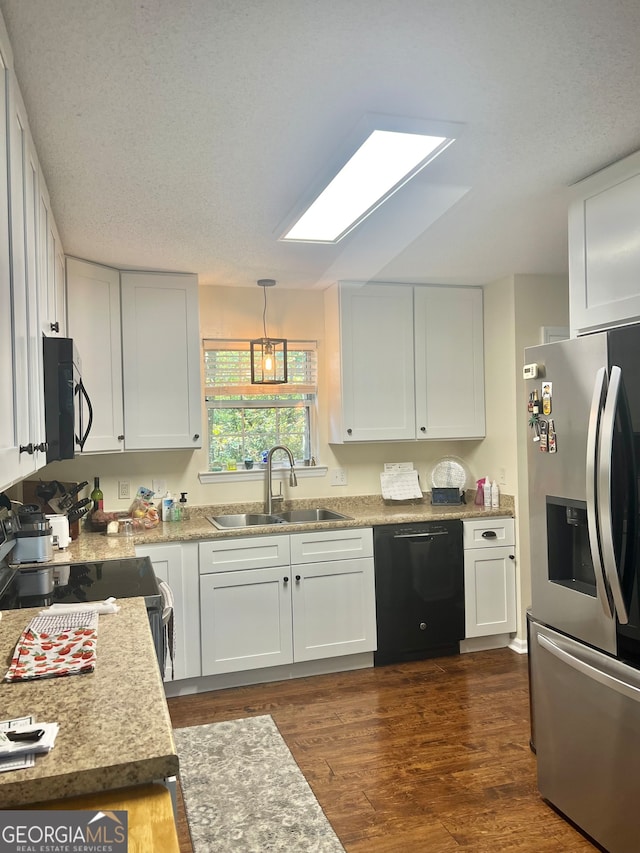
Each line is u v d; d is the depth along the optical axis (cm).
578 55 162
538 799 238
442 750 276
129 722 115
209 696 343
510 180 243
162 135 199
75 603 204
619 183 227
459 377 427
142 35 149
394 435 412
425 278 405
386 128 196
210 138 201
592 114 194
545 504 237
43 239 215
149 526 361
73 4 137
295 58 160
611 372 202
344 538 370
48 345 211
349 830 222
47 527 279
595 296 240
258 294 417
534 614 243
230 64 162
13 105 147
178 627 338
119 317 356
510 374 405
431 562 385
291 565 360
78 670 139
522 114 192
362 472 439
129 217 271
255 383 385
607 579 199
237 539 350
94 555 288
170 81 169
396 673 368
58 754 103
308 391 429
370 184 237
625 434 198
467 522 393
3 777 96
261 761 271
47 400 209
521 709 315
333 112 187
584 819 213
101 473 381
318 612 364
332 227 287
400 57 161
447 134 200
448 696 333
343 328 403
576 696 217
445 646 393
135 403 359
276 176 230
